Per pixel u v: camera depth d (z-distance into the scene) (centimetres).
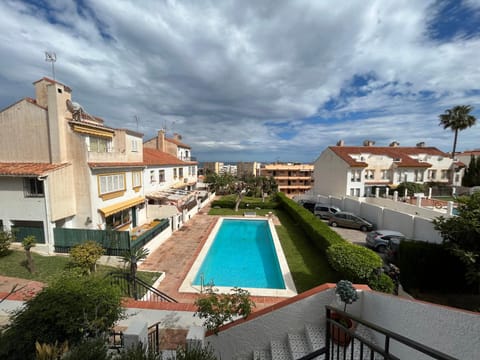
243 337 612
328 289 586
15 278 1020
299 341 570
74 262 1093
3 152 1463
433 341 375
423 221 1595
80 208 1512
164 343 662
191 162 3584
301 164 6806
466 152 4969
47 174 1308
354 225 2209
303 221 1967
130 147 2048
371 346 284
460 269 998
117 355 427
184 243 1717
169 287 1092
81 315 502
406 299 443
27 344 459
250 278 1297
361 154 3638
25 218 1350
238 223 2602
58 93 1411
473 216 872
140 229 1983
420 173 3822
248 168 9438
